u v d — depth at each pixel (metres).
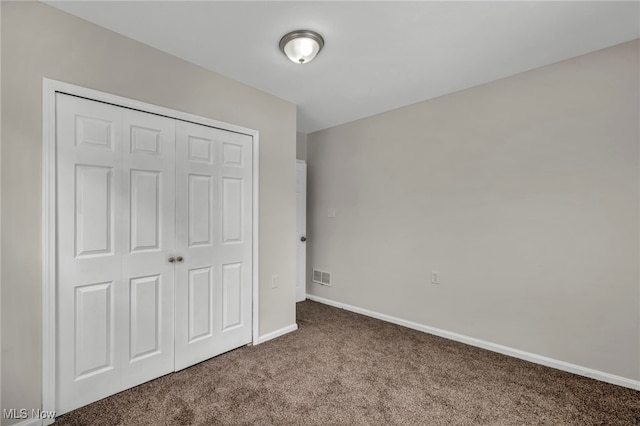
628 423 1.67
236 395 1.90
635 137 1.99
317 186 4.14
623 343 2.03
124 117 1.91
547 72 2.31
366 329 3.07
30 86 1.56
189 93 2.22
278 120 2.90
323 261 4.05
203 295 2.32
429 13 1.69
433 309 2.96
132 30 1.85
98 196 1.80
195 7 1.63
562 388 2.00
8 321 1.50
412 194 3.14
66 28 1.67
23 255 1.54
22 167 1.54
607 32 1.89
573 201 2.21
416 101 3.07
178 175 2.17
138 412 1.72
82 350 1.74
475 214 2.69
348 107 3.22
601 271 2.10
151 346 2.04
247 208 2.63
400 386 2.03
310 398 1.88
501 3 1.61
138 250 1.97
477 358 2.44
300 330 3.03
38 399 1.58
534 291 2.38
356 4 1.62
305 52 1.94
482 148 2.65
